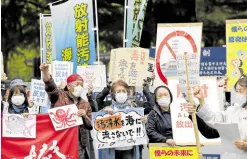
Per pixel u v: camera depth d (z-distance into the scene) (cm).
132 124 1204
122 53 1305
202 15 2567
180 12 2530
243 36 1330
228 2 2584
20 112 1222
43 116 1182
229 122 1104
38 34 2741
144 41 2567
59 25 1445
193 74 1056
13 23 2731
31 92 1325
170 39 1343
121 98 1201
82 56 1420
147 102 1287
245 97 1112
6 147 1174
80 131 1198
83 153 1201
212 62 1583
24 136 1177
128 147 1215
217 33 2641
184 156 1178
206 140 1159
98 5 2609
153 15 2533
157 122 1196
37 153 1182
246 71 1327
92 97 1294
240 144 1102
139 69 1302
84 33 1416
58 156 1185
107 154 1212
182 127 1188
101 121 1197
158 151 1181
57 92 1191
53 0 2670
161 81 1339
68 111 1184
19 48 2833
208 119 1053
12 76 2925
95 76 1319
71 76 1197
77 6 1420
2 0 2714
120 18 2630
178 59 1066
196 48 1334
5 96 1294
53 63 1295
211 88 1227
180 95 1198
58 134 1184
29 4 2722
